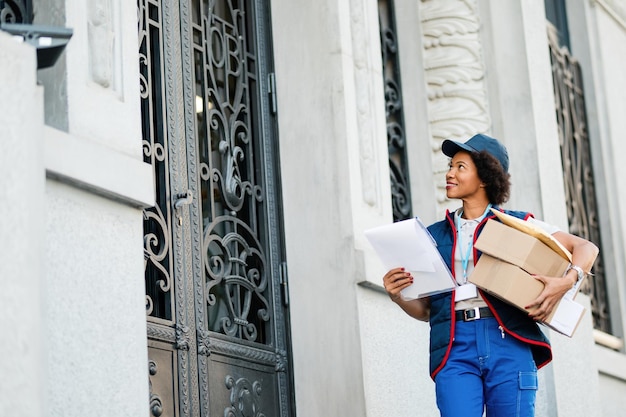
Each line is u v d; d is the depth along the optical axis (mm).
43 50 4535
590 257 5719
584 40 11617
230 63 7418
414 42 9281
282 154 7602
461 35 9242
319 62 7617
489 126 9086
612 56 11828
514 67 9117
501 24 9195
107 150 5148
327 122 7520
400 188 8969
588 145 11453
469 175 5895
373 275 7273
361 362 7102
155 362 6125
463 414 5578
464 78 9164
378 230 5586
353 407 7070
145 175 5359
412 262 5602
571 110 11141
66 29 4504
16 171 4188
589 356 9234
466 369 5660
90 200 5051
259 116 7574
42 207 4324
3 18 5449
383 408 7207
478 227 5812
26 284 4141
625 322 11078
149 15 6629
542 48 9477
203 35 7129
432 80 9203
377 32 8031
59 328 4754
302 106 7609
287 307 7387
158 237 6363
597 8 11648
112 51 5430
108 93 5340
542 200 8875
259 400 6965
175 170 6566
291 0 7770
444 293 5777
